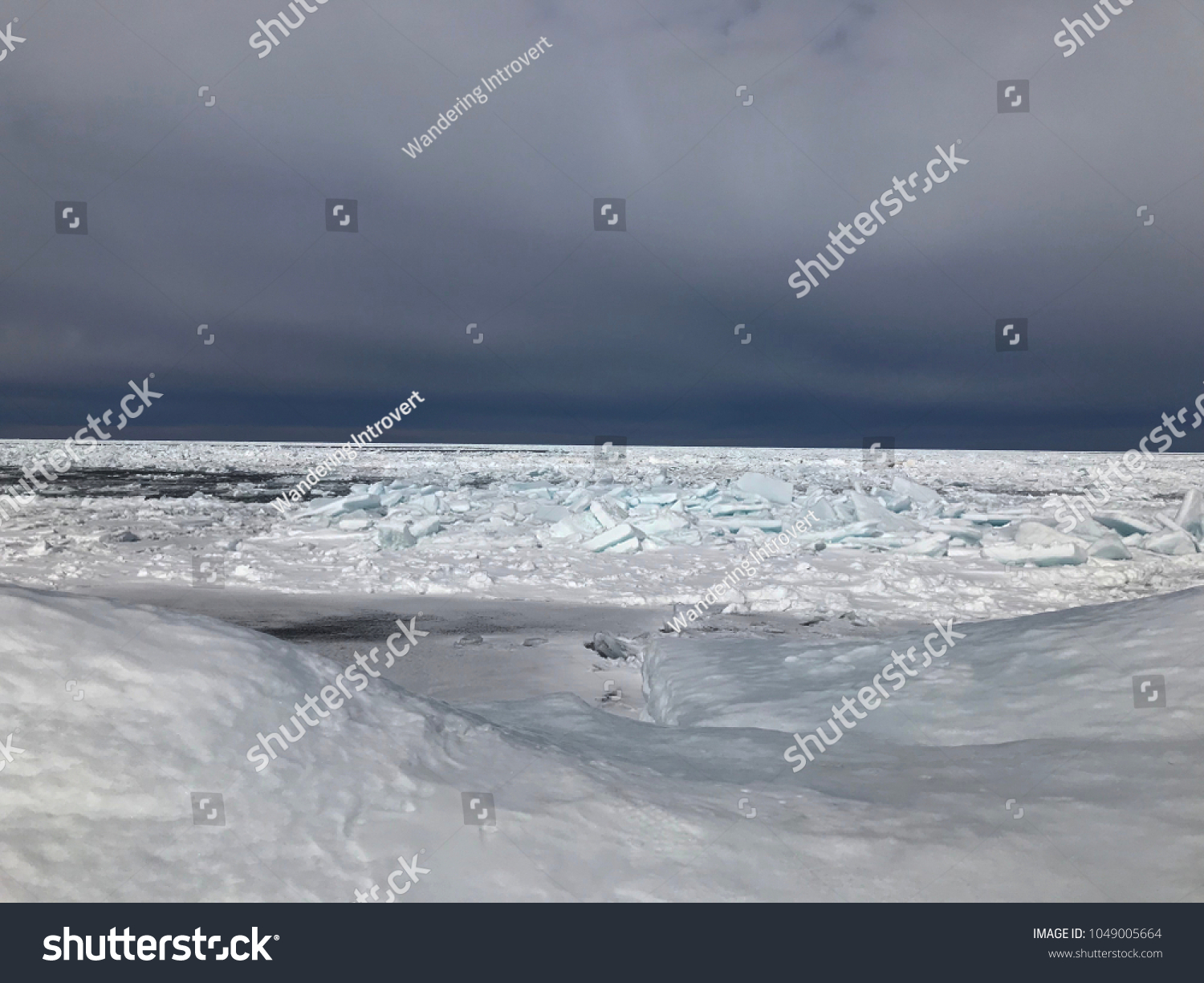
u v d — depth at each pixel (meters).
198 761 3.47
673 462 89.50
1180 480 57.12
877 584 15.34
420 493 27.33
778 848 3.54
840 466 82.75
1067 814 3.82
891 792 4.18
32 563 17.11
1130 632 5.96
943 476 64.06
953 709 5.46
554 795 3.83
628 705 8.27
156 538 21.72
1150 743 4.50
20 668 3.62
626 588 15.95
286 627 11.92
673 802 3.92
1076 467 87.69
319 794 3.50
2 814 3.07
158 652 3.96
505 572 17.33
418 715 4.33
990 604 14.12
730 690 6.64
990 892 3.26
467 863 3.26
